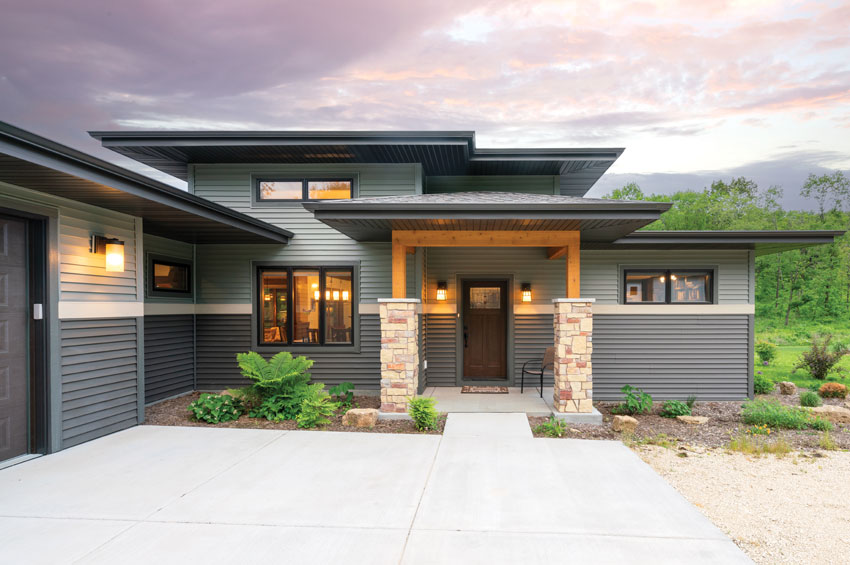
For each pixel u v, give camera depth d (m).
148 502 3.75
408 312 6.98
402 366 6.95
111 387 5.96
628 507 3.73
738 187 31.89
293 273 9.07
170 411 7.39
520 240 7.27
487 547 3.07
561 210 6.12
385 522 3.42
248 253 9.05
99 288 5.76
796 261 25.55
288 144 7.98
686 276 9.37
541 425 6.57
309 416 6.41
